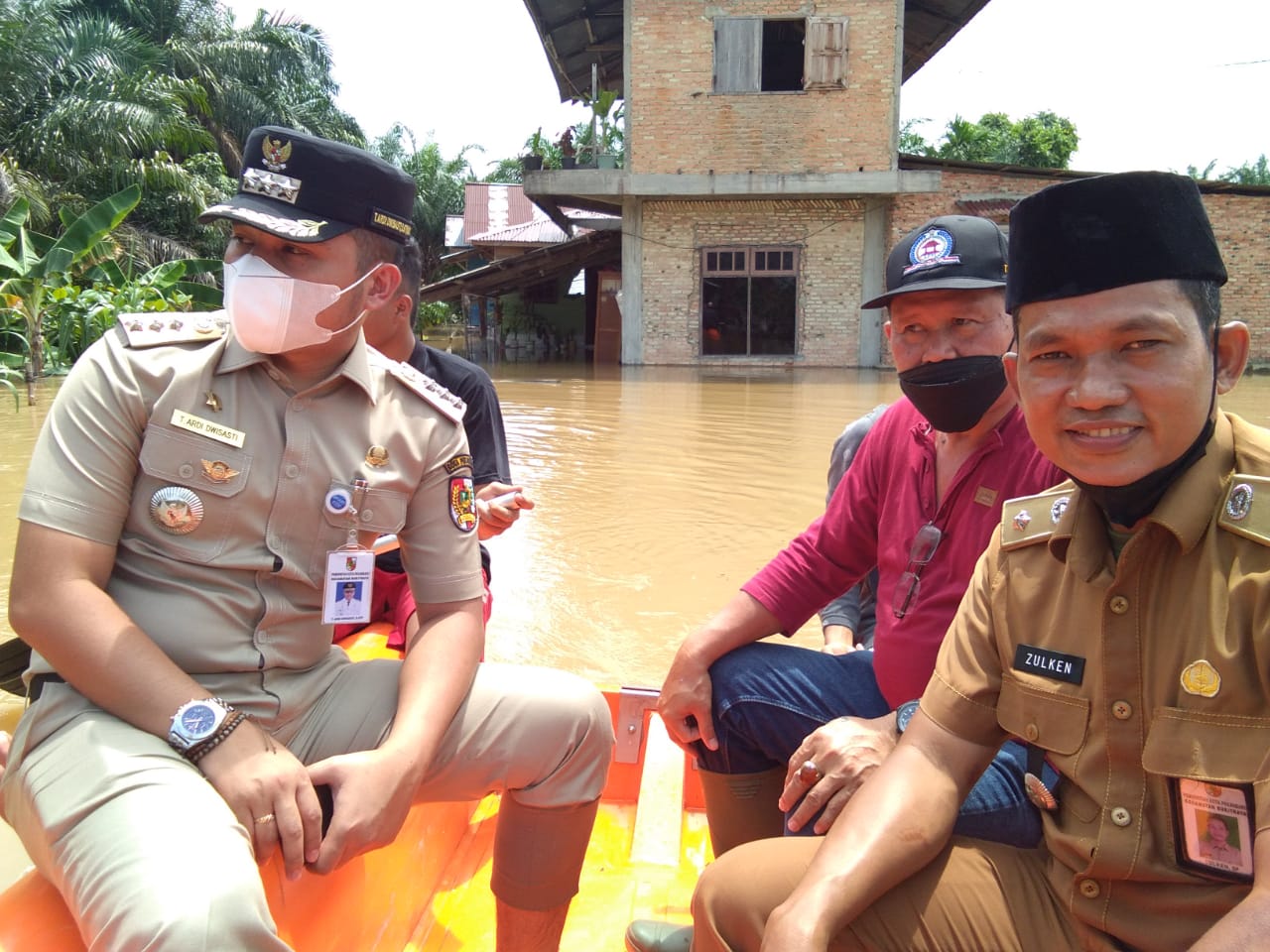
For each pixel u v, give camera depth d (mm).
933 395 1911
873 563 2264
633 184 17047
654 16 16844
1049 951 1412
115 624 1584
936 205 17391
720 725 2111
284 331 1710
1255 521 1237
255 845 1530
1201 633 1266
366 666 1972
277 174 1789
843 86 16672
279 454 1780
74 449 1640
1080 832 1406
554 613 4492
